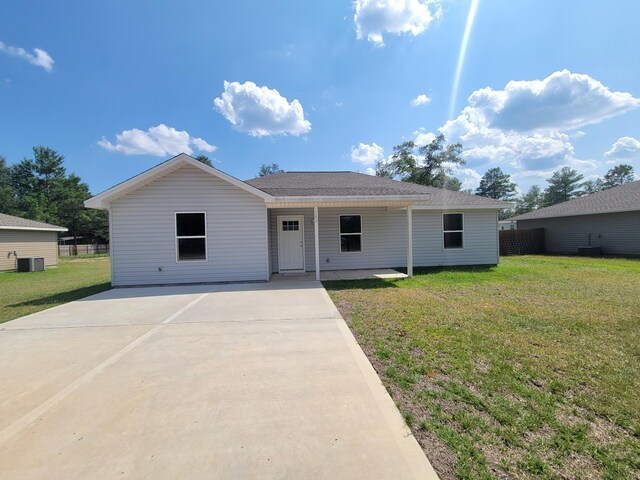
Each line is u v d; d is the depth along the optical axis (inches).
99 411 100.5
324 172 592.4
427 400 105.0
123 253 360.2
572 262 527.5
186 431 89.0
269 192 390.9
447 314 212.7
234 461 76.2
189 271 367.9
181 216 366.9
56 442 85.0
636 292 278.8
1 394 113.0
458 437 85.7
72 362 141.5
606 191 809.5
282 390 112.3
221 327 192.1
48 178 1691.7
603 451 80.4
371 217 486.9
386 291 301.1
